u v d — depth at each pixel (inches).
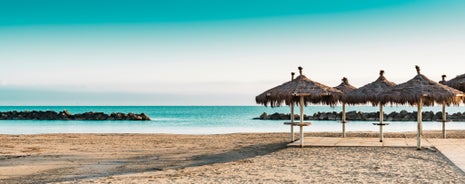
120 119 2390.5
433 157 534.6
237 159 568.1
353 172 438.0
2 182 430.6
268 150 662.5
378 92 671.8
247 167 483.2
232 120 2314.2
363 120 2263.8
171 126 1683.1
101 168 509.7
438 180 394.0
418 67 642.2
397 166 469.4
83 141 842.8
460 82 778.8
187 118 2630.4
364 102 687.1
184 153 647.1
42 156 620.7
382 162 497.7
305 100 689.6
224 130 1392.7
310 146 657.6
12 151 679.7
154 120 2336.4
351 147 639.1
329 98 664.4
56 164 544.1
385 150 602.2
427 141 709.3
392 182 388.2
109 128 1536.7
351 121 2151.8
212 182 395.5
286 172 443.5
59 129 1467.8
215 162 544.4
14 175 469.1
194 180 406.9
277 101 647.1
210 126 1680.6
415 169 450.3
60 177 452.4
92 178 440.1
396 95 612.4
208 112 4207.7
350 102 696.4
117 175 453.7
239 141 823.7
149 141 839.7
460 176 410.9
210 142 811.4
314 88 642.8
